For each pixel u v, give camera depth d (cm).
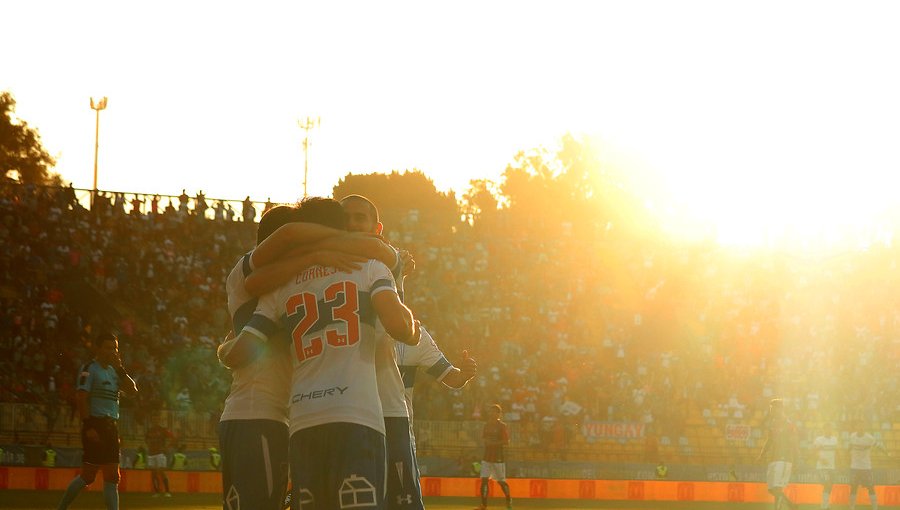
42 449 2694
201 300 3862
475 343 3972
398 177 9206
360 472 504
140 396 3184
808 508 2731
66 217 4072
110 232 4041
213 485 2633
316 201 569
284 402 571
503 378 3762
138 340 3522
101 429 1221
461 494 2888
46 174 7362
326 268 534
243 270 569
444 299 4297
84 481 1225
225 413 573
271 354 570
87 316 3638
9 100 7200
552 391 3647
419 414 3494
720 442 3747
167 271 3950
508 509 2225
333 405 510
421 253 4447
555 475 3083
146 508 1922
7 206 3912
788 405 4016
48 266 3753
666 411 3712
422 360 759
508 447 3347
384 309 520
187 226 4209
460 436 3164
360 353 523
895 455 3769
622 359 4150
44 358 3306
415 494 598
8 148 7212
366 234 546
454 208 7931
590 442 3462
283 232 542
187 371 3378
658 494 3006
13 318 3409
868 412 4019
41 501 1984
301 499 507
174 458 2731
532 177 9075
